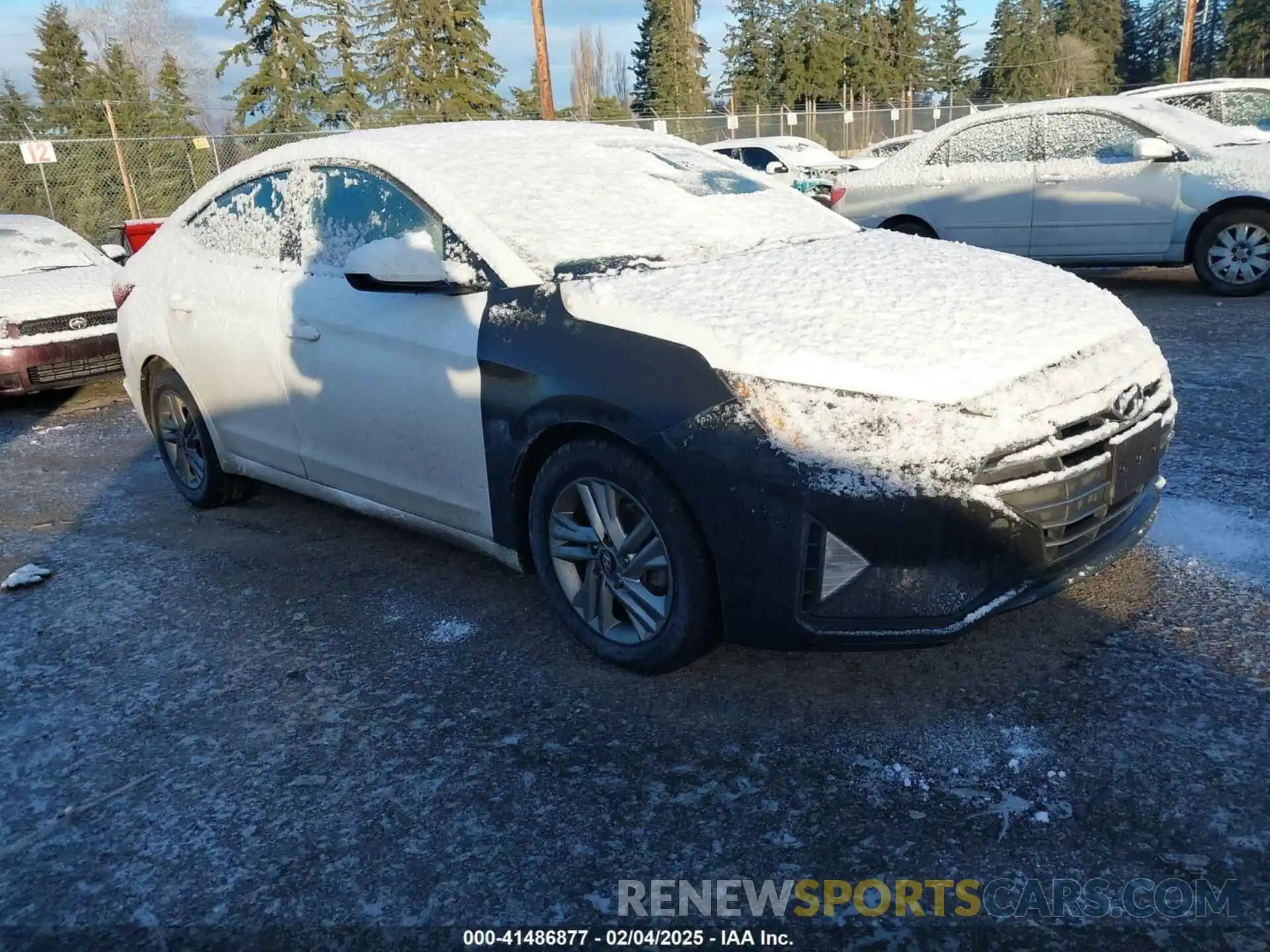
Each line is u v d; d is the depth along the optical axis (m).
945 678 2.79
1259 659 2.75
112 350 7.27
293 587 3.77
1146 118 8.00
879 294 2.85
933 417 2.36
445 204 3.27
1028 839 2.16
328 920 2.08
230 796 2.51
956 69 68.88
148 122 31.14
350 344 3.46
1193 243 7.95
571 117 46.97
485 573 3.78
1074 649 2.88
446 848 2.27
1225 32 62.06
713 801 2.36
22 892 2.23
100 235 19.73
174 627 3.50
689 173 3.97
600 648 2.97
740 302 2.76
